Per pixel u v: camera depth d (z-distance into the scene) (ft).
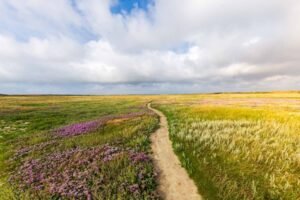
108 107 182.39
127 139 48.26
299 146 34.40
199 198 24.76
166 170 32.04
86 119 102.47
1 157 46.65
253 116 74.18
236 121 58.95
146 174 30.04
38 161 39.78
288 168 27.53
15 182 31.96
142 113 95.91
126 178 29.01
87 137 53.83
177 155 37.37
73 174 31.58
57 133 64.59
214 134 42.52
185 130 50.47
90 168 32.83
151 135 52.75
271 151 32.73
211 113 85.92
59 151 44.39
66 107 184.34
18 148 51.85
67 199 25.70
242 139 38.91
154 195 25.39
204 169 29.68
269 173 26.91
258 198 22.71
